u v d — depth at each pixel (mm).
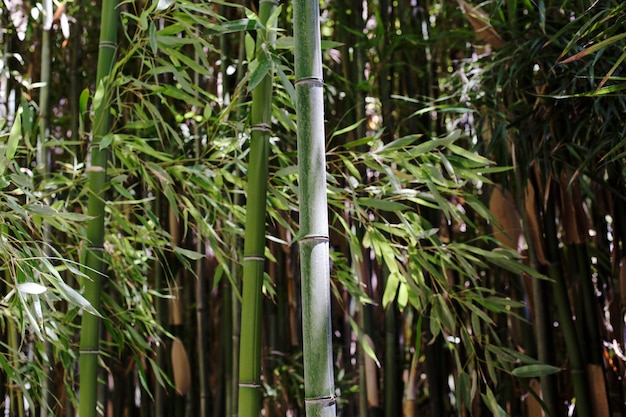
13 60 2635
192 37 1847
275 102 2002
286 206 1997
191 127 2799
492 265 2787
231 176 2066
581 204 2318
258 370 1661
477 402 2664
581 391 2211
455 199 2674
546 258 2295
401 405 2771
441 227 2746
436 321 2035
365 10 3234
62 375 2441
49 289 1601
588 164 2232
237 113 2209
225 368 2875
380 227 2012
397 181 1881
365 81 2600
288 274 2986
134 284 2336
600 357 2258
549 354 2268
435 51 2771
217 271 2195
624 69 2029
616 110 2006
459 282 2803
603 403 2225
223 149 2072
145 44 1852
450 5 2941
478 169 2000
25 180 1621
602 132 1985
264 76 1640
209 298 3115
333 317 3100
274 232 2865
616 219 2303
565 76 2117
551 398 2268
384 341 2662
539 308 2283
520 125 2270
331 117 2887
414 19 2955
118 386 2904
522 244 2326
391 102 2760
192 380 3016
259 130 1734
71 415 2373
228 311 2814
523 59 2213
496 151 2375
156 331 2783
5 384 2283
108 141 1793
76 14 2752
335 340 3086
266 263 2971
